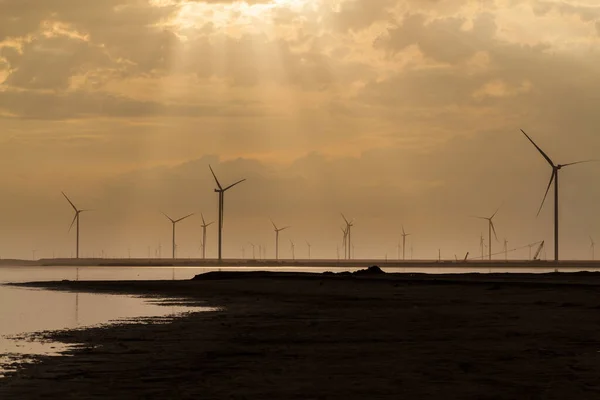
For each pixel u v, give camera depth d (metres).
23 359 36.00
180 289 119.69
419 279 133.12
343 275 161.38
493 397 25.08
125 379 29.45
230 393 26.23
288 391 26.53
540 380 28.17
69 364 33.94
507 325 50.44
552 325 50.09
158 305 82.19
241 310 71.38
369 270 171.88
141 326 54.88
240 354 36.97
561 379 28.34
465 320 55.06
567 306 67.75
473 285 106.38
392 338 43.53
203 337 45.69
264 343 41.81
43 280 183.75
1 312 72.81
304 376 29.72
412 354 35.97
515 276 146.88
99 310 74.94
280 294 100.00
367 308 70.50
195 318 62.03
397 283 118.75
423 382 28.00
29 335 49.03
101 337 46.75
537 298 78.00
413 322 54.28
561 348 37.62
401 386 27.23
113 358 35.84
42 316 67.19
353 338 43.84
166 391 26.73
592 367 31.22
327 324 54.12
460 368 31.27
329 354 36.50
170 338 45.31
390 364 32.69
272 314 65.25
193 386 27.72
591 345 38.91
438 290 97.94
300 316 62.34
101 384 28.31
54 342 44.12
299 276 152.38
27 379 29.64
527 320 54.16
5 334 49.84
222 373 30.78
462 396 25.33
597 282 111.38
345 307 72.62
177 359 35.25
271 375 30.06
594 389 26.30
